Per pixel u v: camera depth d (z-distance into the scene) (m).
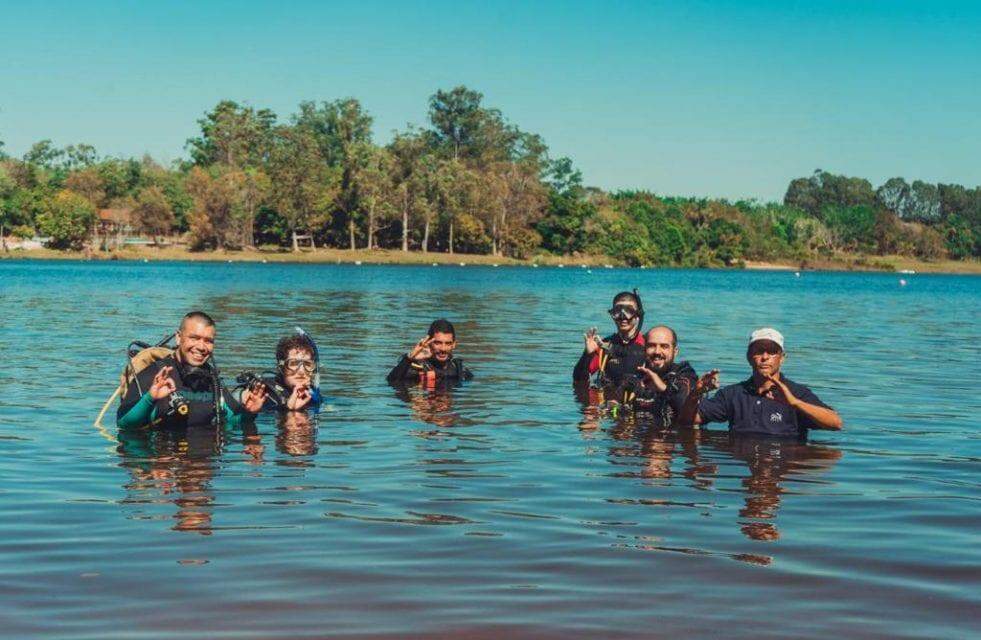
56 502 5.54
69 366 12.15
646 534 4.95
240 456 6.95
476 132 160.38
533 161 143.75
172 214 126.19
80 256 112.06
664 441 7.66
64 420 8.37
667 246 146.62
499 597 3.97
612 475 6.39
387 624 3.66
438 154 154.50
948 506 5.59
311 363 9.20
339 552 4.58
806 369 13.14
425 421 8.55
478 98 162.00
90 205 115.12
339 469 6.52
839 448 7.42
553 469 6.57
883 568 4.40
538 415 8.92
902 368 13.30
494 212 129.00
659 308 31.17
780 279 90.62
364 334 17.67
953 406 9.73
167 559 4.45
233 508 5.41
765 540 4.85
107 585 4.08
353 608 3.83
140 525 5.04
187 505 5.48
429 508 5.45
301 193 117.00
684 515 5.34
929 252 194.38
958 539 4.89
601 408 9.35
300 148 119.75
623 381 10.31
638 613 3.80
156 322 19.86
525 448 7.34
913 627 3.67
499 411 9.13
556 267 126.94
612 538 4.86
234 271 71.00
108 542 4.72
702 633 3.60
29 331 17.42
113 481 6.11
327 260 115.81
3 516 5.20
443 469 6.54
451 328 11.07
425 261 120.31
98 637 3.52
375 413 8.98
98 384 10.56
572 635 3.57
